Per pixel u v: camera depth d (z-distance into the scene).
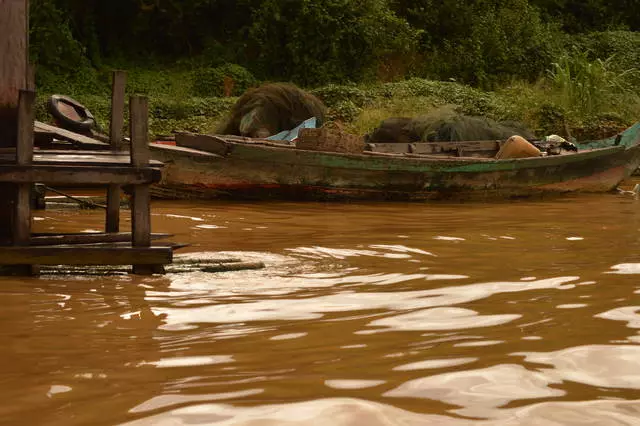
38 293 5.62
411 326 4.61
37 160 6.46
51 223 9.41
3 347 4.22
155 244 6.85
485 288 5.75
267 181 13.12
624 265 6.70
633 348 4.06
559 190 14.64
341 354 4.02
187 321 4.80
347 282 6.04
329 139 13.48
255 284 5.98
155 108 23.75
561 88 24.92
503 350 4.05
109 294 5.61
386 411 3.17
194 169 12.91
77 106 12.67
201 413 3.17
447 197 13.73
